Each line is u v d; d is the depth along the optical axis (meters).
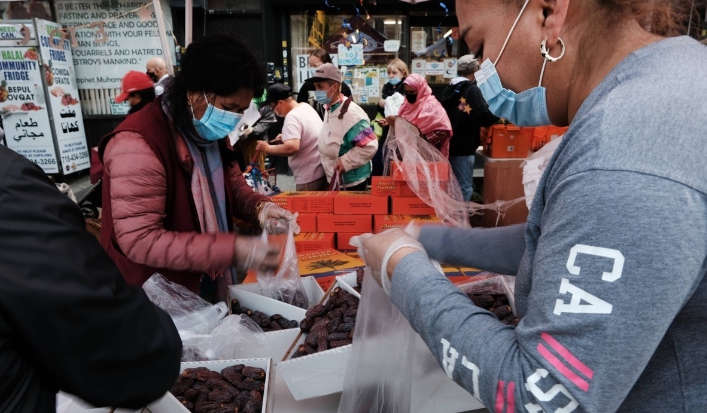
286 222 1.89
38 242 0.64
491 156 4.51
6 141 6.33
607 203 0.52
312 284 1.89
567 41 0.69
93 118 7.03
